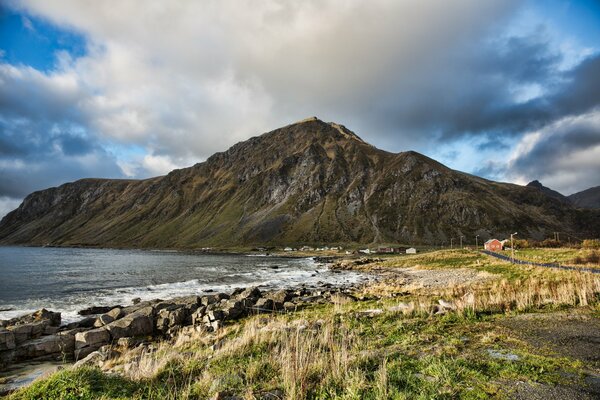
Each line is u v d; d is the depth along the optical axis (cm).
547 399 822
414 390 884
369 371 1049
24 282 6950
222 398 895
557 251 8269
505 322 1652
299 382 927
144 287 6347
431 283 5200
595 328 1484
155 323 3059
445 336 1435
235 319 3152
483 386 899
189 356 1440
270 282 7175
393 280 6378
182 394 925
